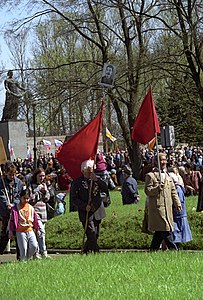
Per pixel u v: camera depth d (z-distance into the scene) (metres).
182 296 7.48
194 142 47.56
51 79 38.09
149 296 7.54
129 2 38.25
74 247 16.89
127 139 41.09
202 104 37.91
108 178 18.08
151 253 11.23
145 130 13.52
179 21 35.47
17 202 13.60
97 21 38.25
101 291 7.97
